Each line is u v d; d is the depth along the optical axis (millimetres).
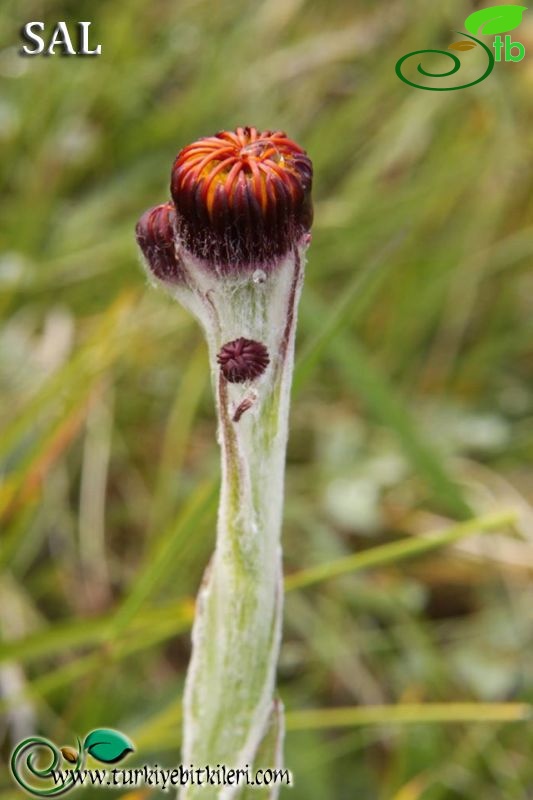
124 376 420
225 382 218
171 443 388
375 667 363
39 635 282
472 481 417
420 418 444
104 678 325
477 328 480
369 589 376
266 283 214
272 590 226
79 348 403
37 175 454
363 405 440
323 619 367
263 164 210
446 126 480
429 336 474
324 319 362
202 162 211
